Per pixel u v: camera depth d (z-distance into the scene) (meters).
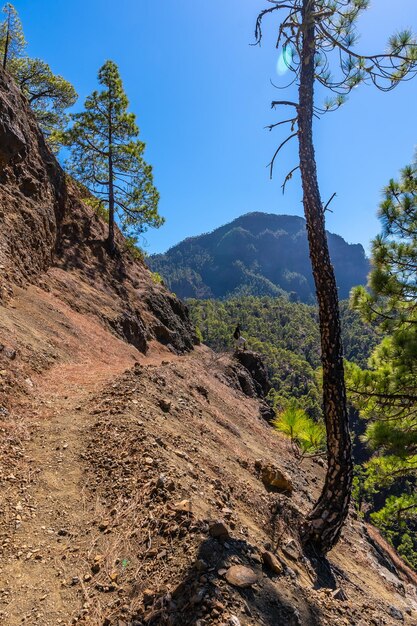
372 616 4.08
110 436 5.36
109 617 2.82
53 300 13.64
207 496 4.56
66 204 20.70
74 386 7.64
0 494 4.11
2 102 14.51
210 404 10.91
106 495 4.27
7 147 14.33
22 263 13.16
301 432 7.55
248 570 3.29
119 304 19.28
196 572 3.09
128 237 23.61
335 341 5.66
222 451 7.25
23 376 6.99
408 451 8.19
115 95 21.84
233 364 23.44
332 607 3.68
